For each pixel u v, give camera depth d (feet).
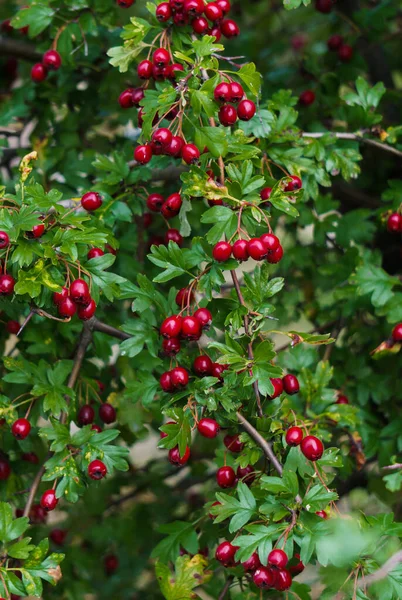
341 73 5.28
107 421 4.75
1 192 4.47
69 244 4.39
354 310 5.03
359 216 5.10
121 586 5.63
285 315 5.27
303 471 4.43
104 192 4.75
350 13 5.51
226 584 4.59
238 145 4.45
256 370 4.38
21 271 4.38
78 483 4.50
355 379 5.08
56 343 4.82
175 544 4.69
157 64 4.51
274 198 4.43
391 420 5.09
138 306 4.53
